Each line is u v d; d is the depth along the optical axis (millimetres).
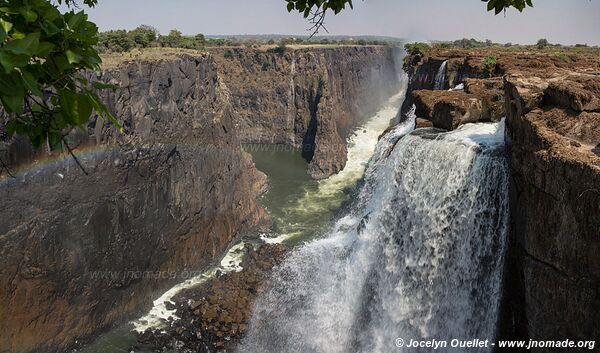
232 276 51281
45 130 6492
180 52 58625
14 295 36250
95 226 42188
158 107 50375
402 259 31578
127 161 45375
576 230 17703
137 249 46812
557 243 18875
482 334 26125
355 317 35406
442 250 28625
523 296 22406
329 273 40031
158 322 45250
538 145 20531
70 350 40375
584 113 20797
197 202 55688
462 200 27219
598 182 16422
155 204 49156
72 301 40531
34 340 37781
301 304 41750
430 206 29219
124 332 43781
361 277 35344
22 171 35875
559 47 110750
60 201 39094
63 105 5676
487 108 32500
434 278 29250
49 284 38656
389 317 32094
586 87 22234
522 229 22078
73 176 39906
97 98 5836
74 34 5633
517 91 23734
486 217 25953
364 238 35344
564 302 18656
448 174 27969
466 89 36719
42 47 4961
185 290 50438
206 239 57156
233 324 43656
